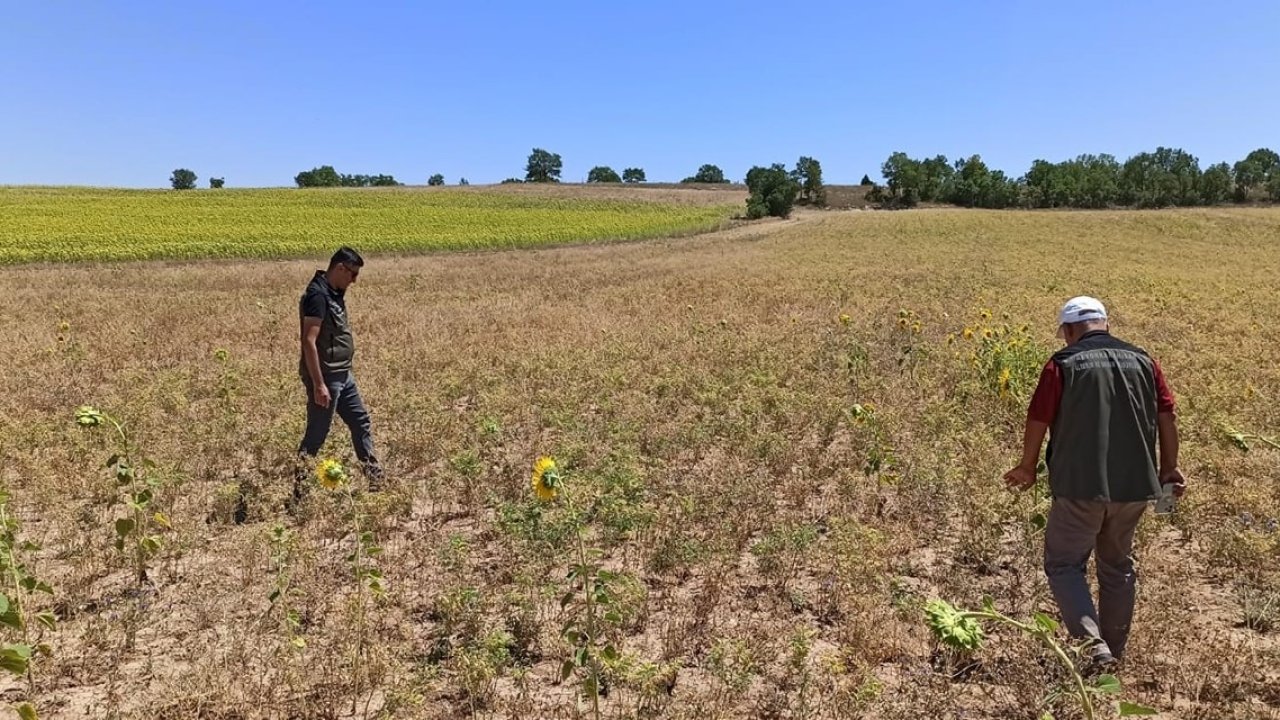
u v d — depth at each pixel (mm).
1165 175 97625
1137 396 3500
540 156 126062
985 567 4566
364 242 39688
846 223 53125
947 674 3439
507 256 36781
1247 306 17391
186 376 9031
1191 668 3504
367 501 5020
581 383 8906
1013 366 7867
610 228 51594
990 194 98312
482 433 6711
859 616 3842
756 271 26578
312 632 3840
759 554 4477
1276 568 4461
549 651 3713
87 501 5312
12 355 10547
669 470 5977
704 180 136500
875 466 5543
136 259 33031
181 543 4645
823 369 9609
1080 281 23297
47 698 3307
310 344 5730
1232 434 4613
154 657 3635
